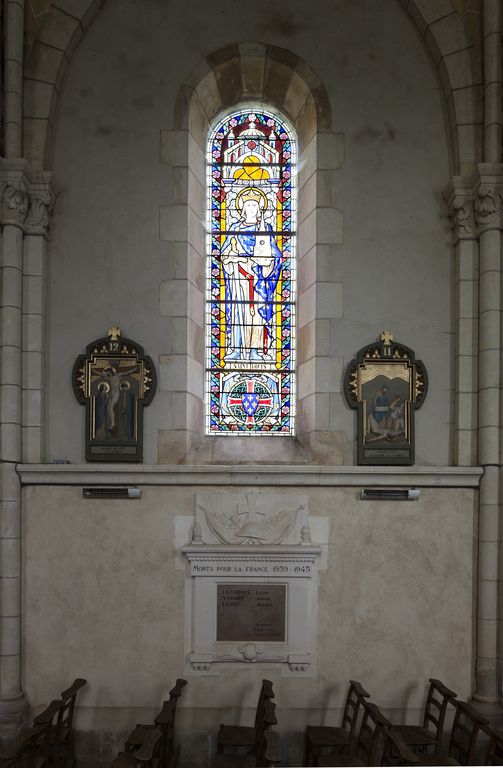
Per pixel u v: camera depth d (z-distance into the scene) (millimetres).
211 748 6430
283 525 6609
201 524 6621
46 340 6887
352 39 7250
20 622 6488
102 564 6594
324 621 6590
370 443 6848
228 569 6539
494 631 6492
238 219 7676
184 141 7125
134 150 7098
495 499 6574
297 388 7449
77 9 6914
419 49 7258
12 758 4820
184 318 6977
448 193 7027
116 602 6562
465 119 6988
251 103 7711
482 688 6461
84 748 6430
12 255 6551
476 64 7004
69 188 7039
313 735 6121
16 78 6656
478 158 6984
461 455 6781
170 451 6844
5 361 6492
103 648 6531
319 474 6629
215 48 7191
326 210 7109
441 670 6594
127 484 6629
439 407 6988
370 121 7199
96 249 7012
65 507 6621
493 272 6703
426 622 6629
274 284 7645
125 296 6988
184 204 7082
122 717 6469
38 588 6562
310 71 7207
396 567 6668
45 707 6461
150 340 6957
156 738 4887
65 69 7051
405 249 7109
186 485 6648
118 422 6801
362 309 7051
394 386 6934
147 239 7043
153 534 6617
